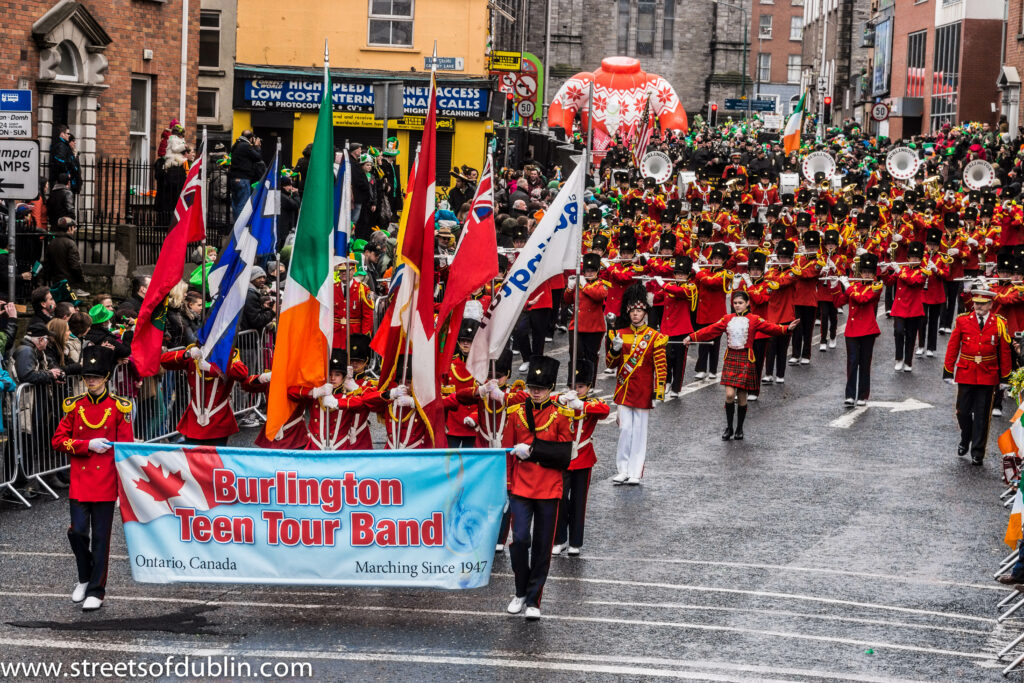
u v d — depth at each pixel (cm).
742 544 1335
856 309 2028
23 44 2414
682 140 7138
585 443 1269
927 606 1161
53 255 1948
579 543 1285
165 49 2866
